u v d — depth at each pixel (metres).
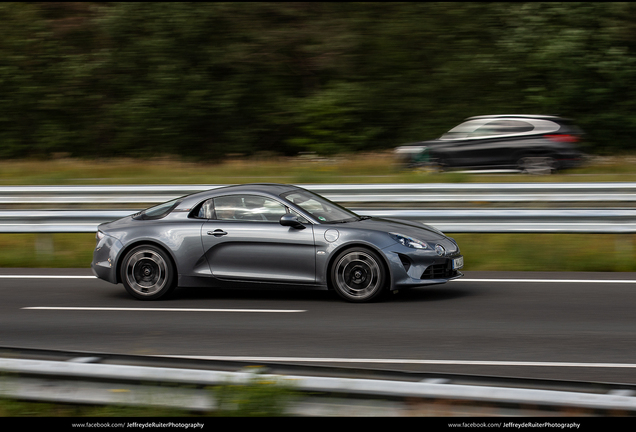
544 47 20.62
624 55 20.66
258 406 3.37
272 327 6.02
